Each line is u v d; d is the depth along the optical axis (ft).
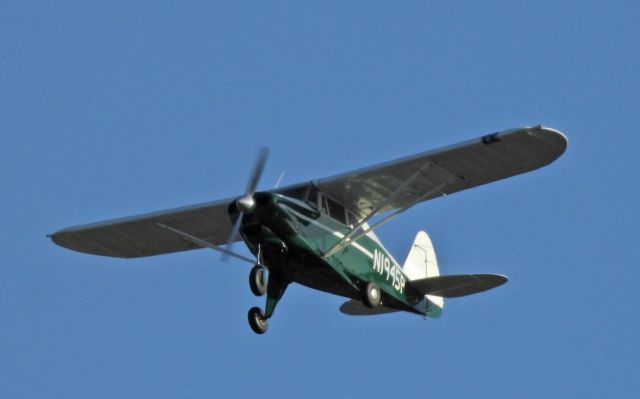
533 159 216.33
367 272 234.58
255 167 209.26
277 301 224.33
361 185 227.61
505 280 243.81
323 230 223.30
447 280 247.29
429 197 228.22
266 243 215.10
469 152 215.72
